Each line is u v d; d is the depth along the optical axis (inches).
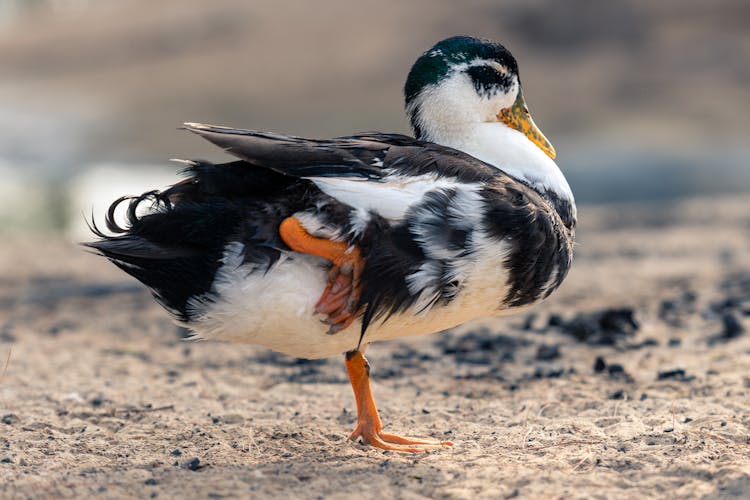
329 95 2000.5
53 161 1605.6
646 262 745.6
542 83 1989.4
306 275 291.9
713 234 865.5
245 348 516.1
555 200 342.3
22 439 345.1
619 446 318.7
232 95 2052.2
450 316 312.5
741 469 281.3
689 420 349.1
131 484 287.6
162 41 2517.2
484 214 296.7
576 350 485.4
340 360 486.9
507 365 462.9
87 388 430.0
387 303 296.4
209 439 346.3
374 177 293.3
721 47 2071.9
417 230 290.4
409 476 292.2
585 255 799.7
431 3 2438.5
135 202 299.6
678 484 276.8
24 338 551.8
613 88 1925.4
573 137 1669.5
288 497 272.8
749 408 362.0
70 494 278.7
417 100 355.9
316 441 343.3
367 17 2425.0
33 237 1019.9
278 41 2364.7
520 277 312.8
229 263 289.4
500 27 2281.0
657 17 2252.7
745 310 542.3
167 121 1894.7
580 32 2199.8
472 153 347.6
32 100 2110.0
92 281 747.4
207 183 292.5
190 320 302.7
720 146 1593.3
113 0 3019.2
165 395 419.8
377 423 338.6
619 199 1267.2
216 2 2687.0
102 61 2436.0
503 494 273.1
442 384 433.7
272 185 293.6
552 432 343.3
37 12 3161.9
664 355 463.5
